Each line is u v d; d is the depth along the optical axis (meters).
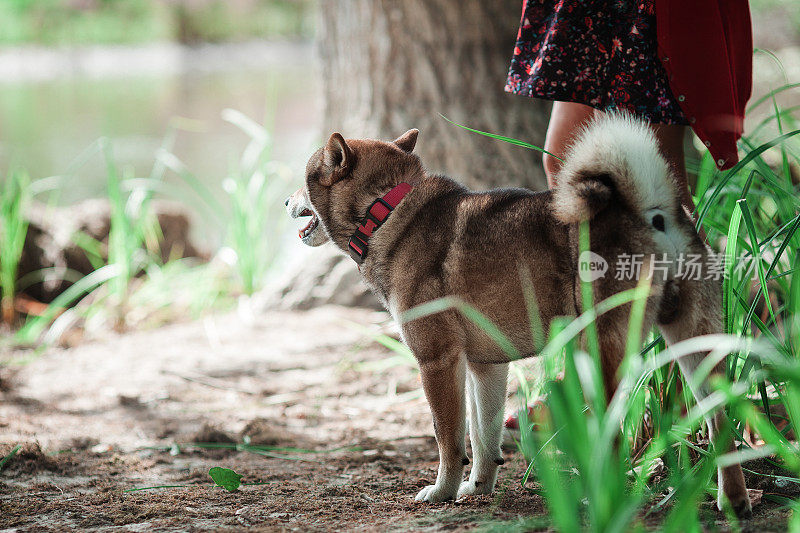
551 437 3.29
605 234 3.20
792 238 3.96
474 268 3.49
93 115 21.33
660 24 4.00
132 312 8.45
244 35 50.81
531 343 3.48
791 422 3.49
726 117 4.06
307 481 4.20
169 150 16.25
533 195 3.51
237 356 6.93
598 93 4.15
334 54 8.20
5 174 13.63
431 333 3.57
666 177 3.23
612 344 3.18
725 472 3.13
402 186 3.85
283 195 11.91
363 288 7.88
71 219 9.27
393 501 3.76
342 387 6.06
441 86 7.68
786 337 3.77
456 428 3.61
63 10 43.47
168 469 4.54
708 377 3.18
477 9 7.57
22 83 30.25
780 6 22.14
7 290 8.53
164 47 46.84
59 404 5.93
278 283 8.39
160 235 9.68
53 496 4.02
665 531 2.78
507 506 3.53
